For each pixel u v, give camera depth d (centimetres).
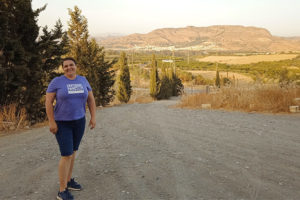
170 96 4509
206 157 477
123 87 2830
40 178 404
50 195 343
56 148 590
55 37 1072
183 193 331
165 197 322
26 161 495
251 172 393
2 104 973
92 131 799
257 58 17762
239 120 862
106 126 887
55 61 1099
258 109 1059
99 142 639
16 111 984
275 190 328
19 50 923
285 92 1109
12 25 965
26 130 870
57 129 336
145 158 487
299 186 338
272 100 1067
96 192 347
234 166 422
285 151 494
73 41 1841
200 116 1001
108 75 2116
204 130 723
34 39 1034
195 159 468
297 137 600
